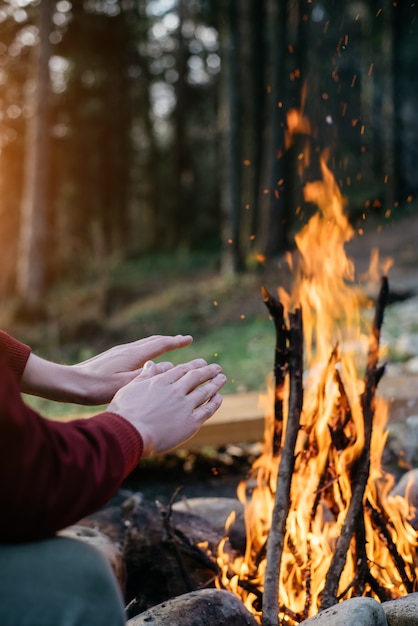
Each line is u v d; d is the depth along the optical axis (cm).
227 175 1554
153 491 427
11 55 2012
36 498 124
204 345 938
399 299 970
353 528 241
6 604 127
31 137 1644
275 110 1535
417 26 1942
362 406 263
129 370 204
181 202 2852
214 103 2756
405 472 402
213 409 165
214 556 286
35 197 1652
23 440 124
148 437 147
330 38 1748
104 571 136
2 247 2408
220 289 1404
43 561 132
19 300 1622
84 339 1278
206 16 1881
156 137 3231
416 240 1486
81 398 197
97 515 332
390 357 659
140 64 2655
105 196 2770
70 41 2205
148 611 221
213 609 221
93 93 2575
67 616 128
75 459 130
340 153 1828
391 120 1958
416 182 1997
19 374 190
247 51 1741
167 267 2164
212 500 333
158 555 287
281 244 1562
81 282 2328
